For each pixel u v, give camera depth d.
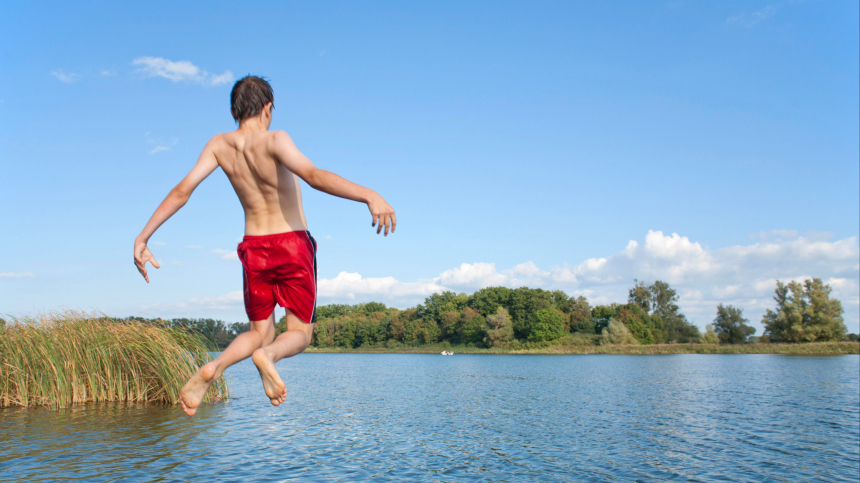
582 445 14.72
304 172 2.17
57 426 14.34
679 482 11.29
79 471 10.34
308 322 2.45
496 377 40.59
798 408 22.69
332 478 10.80
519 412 20.97
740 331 100.81
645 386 32.69
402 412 20.61
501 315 106.50
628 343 98.38
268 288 2.44
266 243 2.39
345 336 123.56
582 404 23.69
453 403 23.70
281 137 2.28
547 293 113.06
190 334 18.62
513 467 12.15
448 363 65.50
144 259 2.40
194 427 14.83
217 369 2.09
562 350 97.62
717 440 15.69
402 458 12.77
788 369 49.97
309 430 15.98
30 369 17.20
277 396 2.12
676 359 72.44
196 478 10.29
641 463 12.77
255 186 2.39
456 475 11.41
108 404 17.72
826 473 12.16
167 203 2.38
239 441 13.69
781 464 12.91
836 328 90.06
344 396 26.23
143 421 15.26
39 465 10.68
